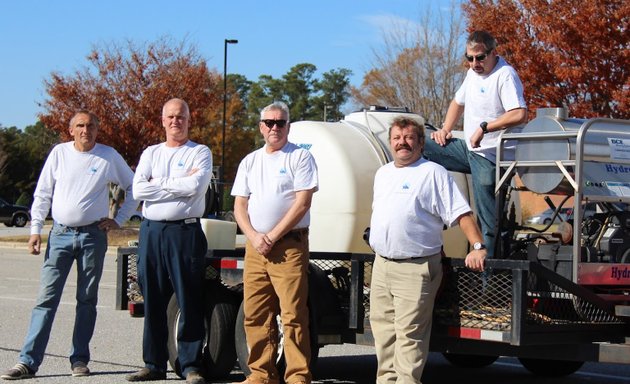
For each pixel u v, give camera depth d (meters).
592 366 9.91
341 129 8.90
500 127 7.50
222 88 56.16
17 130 99.12
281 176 7.13
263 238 7.07
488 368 9.76
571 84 21.75
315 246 8.75
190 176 7.83
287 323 7.11
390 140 6.62
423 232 6.46
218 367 8.08
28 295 15.63
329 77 93.81
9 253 27.89
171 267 7.91
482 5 23.36
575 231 6.86
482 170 7.67
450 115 8.25
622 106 21.11
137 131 33.56
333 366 9.50
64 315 12.89
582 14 21.05
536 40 22.45
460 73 30.17
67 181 8.21
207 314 8.14
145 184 7.88
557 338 6.71
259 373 7.35
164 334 8.21
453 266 6.82
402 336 6.51
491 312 6.67
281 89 95.06
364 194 8.55
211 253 8.60
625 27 21.06
